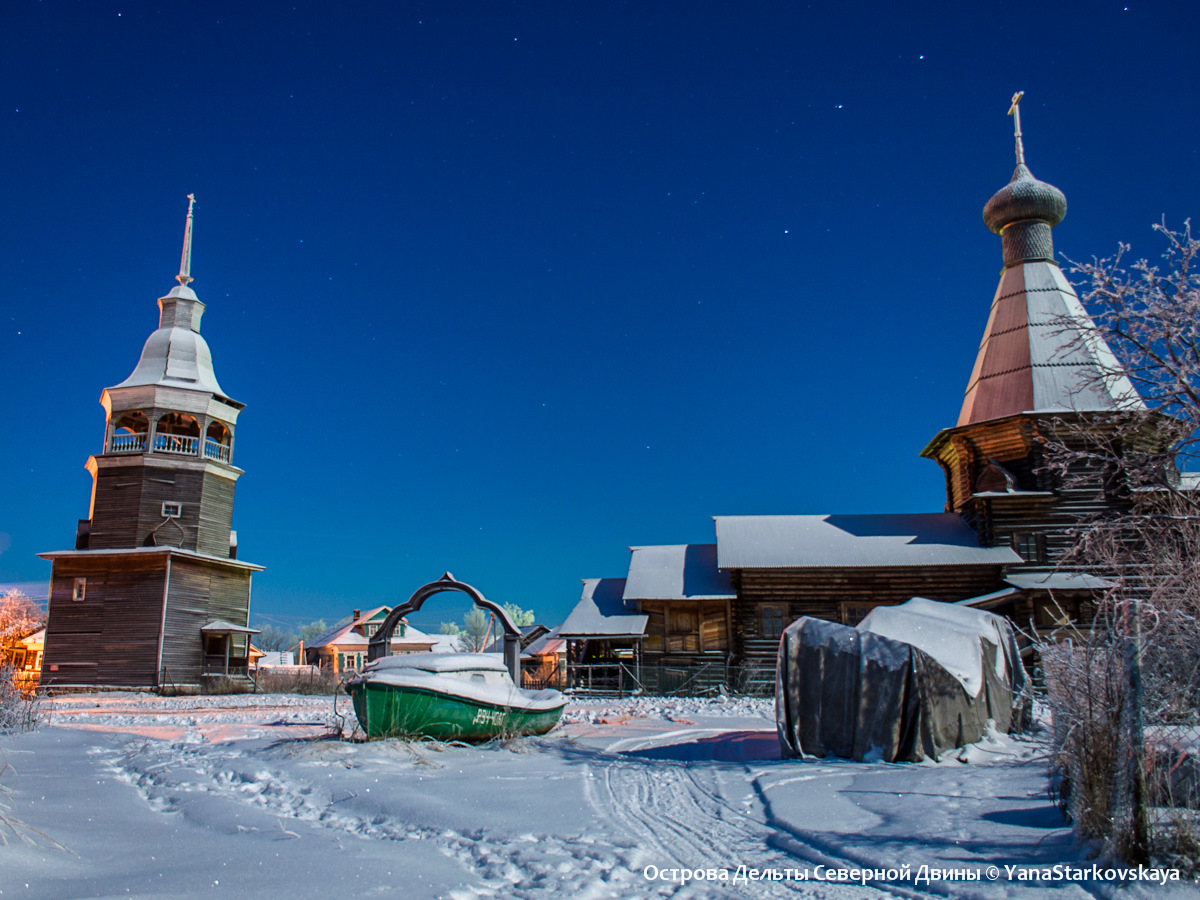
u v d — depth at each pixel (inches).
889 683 495.2
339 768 462.6
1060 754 304.7
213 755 547.2
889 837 288.5
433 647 2736.2
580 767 479.8
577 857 282.4
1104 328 569.0
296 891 241.1
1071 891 223.1
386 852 291.7
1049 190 1498.5
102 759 561.3
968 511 1435.8
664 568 1482.5
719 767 474.9
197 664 1579.7
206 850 293.3
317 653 2694.4
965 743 493.7
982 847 268.7
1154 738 259.3
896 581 1347.2
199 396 1675.7
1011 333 1445.6
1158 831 240.1
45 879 247.8
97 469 1631.4
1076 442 1290.6
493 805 363.9
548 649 2166.6
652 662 1382.9
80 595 1558.8
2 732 723.4
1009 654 589.6
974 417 1427.2
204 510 1641.2
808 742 513.3
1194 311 526.6
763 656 1342.3
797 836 302.0
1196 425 524.7
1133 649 246.1
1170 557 392.2
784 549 1389.0
